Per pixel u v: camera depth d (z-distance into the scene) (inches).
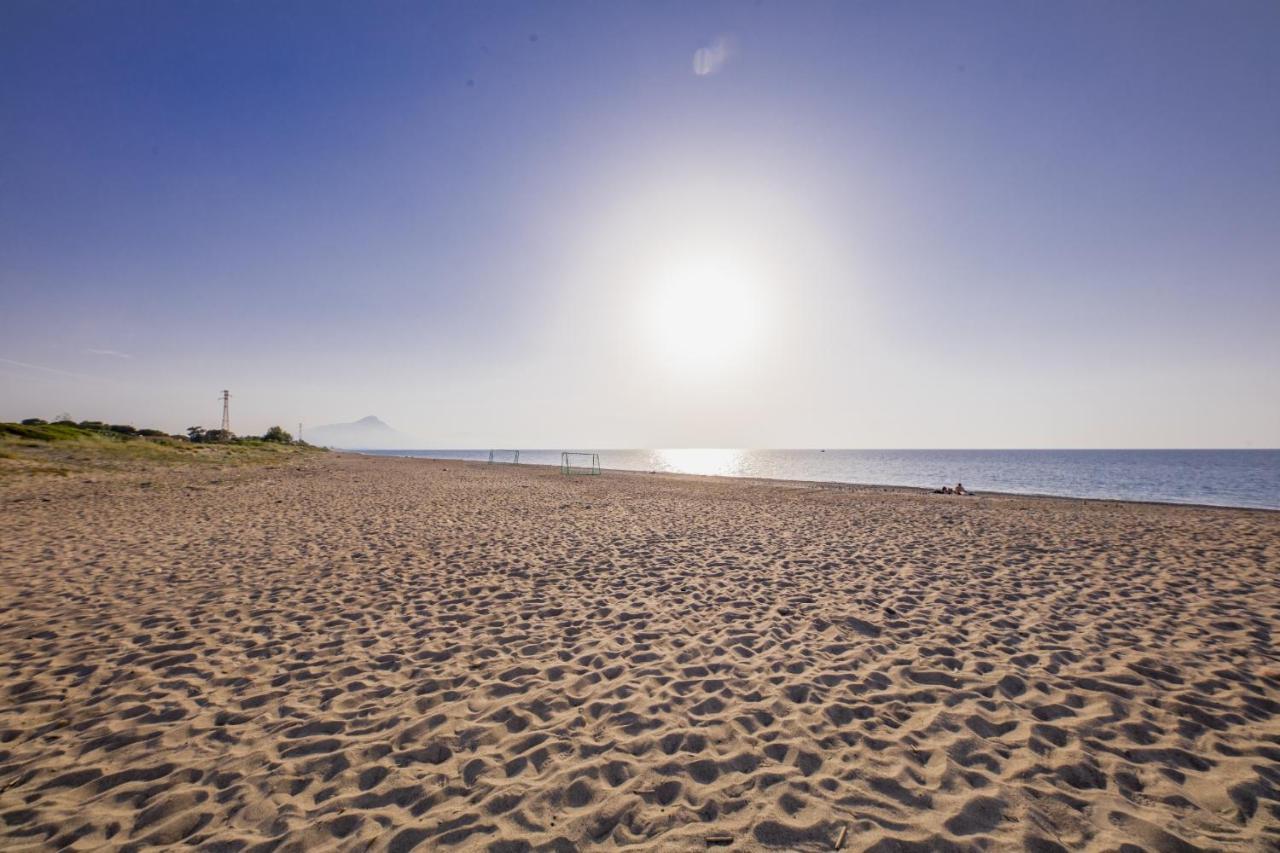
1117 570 319.6
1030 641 207.5
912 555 364.2
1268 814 110.7
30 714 152.4
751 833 106.8
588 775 126.5
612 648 204.2
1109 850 101.2
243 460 1440.7
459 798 118.5
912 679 176.4
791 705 159.5
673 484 1069.1
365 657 195.2
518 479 1179.9
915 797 117.3
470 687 172.2
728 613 243.8
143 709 156.3
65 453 1138.7
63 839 105.1
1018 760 131.0
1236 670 178.7
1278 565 329.1
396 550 375.2
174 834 106.9
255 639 210.2
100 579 287.3
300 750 136.8
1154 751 133.8
